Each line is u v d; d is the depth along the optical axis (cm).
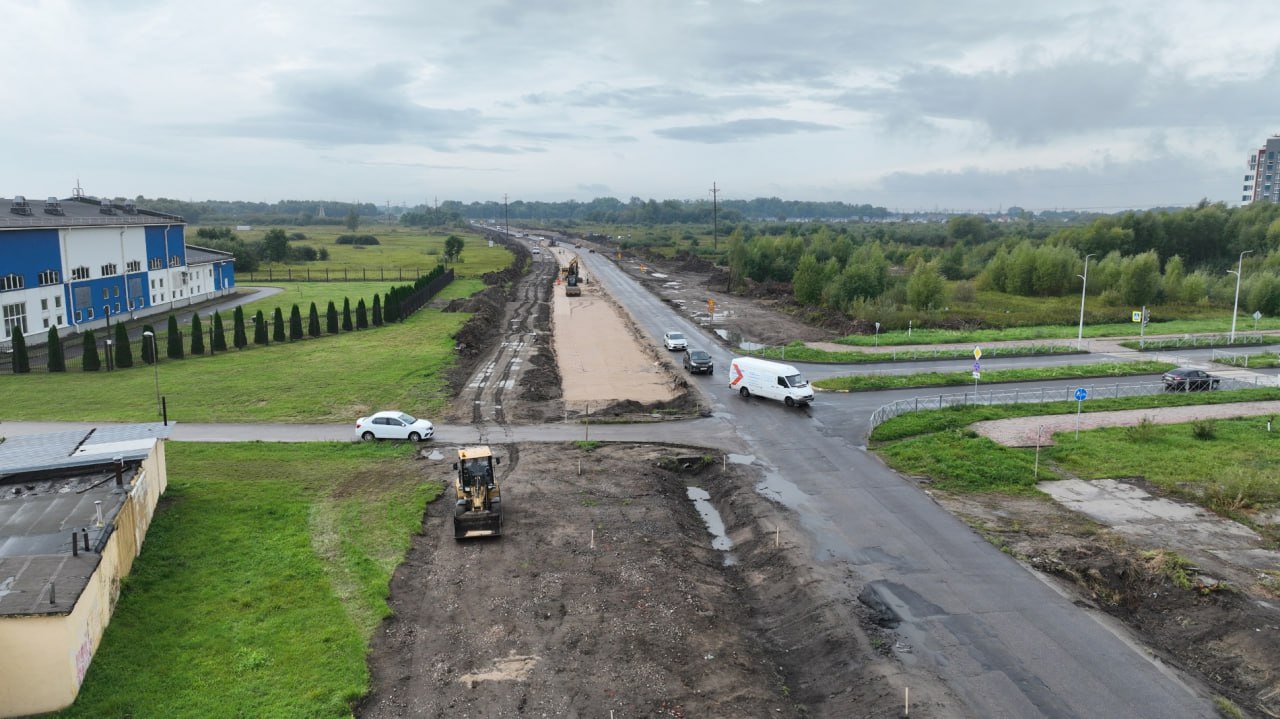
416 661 2070
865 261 12125
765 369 4841
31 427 4200
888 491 3322
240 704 1848
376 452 3822
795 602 2414
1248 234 13912
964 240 19588
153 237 8831
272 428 4250
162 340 7069
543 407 4731
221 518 2948
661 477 3550
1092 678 1945
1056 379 5422
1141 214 15025
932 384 5250
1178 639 2188
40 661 1781
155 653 2050
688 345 6894
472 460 2900
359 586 2442
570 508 3131
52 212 7750
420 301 9356
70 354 6406
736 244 11900
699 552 2823
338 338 7162
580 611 2317
